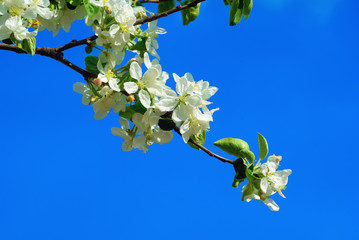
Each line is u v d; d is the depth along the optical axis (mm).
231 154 1401
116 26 1395
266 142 1397
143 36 1450
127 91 1368
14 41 1341
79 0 1383
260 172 1397
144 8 1456
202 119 1370
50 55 1392
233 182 1396
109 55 1407
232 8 1446
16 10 1330
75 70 1398
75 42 1400
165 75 1399
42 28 1392
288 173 1400
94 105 1392
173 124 1382
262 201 1398
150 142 1417
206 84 1395
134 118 1386
